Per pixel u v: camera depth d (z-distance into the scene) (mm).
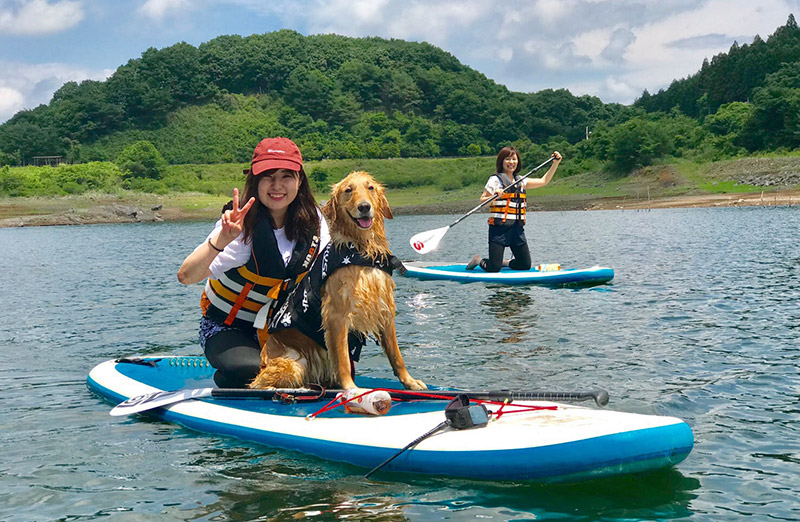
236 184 99625
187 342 7309
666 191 58094
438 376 5527
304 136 142625
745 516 3006
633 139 70125
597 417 3500
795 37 142250
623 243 19109
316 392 4203
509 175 11391
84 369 6188
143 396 4797
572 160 84688
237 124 152375
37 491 3465
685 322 7465
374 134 147375
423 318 8227
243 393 4391
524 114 159625
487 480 3383
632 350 6246
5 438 4281
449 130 143375
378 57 192500
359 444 3662
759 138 69375
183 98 165500
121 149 142375
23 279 14547
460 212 55344
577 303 8914
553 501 3174
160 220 61375
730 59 131625
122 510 3215
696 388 4996
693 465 3594
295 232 4445
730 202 46375
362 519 3037
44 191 82438
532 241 21672
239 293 4566
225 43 186000
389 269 4578
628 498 3203
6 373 6074
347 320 4398
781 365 5578
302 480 3498
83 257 20891
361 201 4309
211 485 3471
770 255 14188
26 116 167125
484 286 10750
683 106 148625
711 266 12586
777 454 3717
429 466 3467
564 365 5770
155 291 11773
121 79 158250
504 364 5855
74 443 4160
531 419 3574
